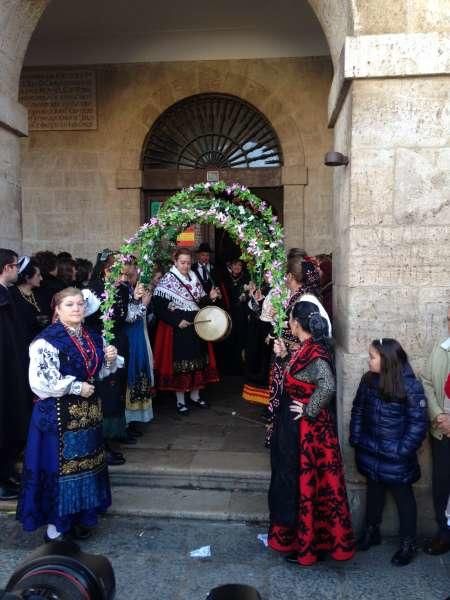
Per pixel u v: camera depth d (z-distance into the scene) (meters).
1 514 3.93
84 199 7.64
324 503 3.20
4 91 4.55
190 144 7.71
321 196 7.38
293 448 3.17
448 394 3.30
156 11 6.83
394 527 3.62
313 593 3.03
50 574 1.21
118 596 3.00
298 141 7.35
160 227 4.06
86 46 7.45
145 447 4.70
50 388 3.20
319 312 3.28
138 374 4.83
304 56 7.28
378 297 3.57
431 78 3.44
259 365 5.30
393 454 3.26
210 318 5.28
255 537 3.63
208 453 4.55
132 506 3.92
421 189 3.50
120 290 4.37
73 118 7.57
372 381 3.35
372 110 3.49
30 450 3.30
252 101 7.39
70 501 3.27
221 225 3.89
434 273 3.53
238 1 6.63
